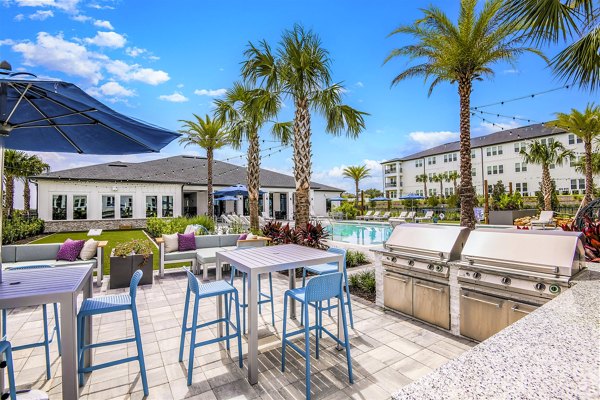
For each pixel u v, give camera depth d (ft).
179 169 80.89
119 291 19.24
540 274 9.26
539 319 5.01
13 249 19.52
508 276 10.00
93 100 8.14
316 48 24.41
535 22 12.71
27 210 69.67
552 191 70.44
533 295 9.46
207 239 25.84
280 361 10.55
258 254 12.20
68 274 8.71
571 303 5.80
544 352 3.86
